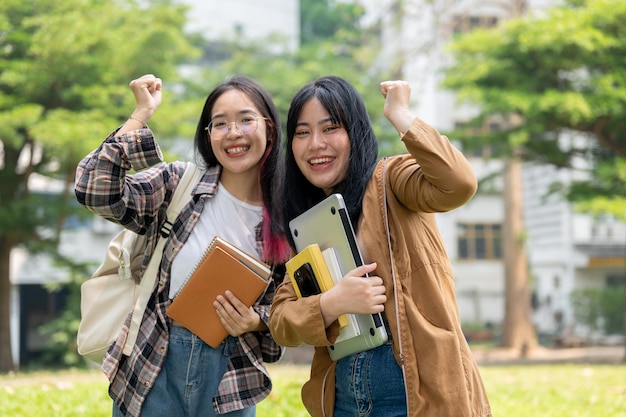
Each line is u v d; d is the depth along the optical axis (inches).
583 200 544.4
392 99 92.0
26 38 483.8
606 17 513.0
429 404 87.4
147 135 104.5
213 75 661.9
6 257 550.3
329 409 100.2
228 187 115.6
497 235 1035.9
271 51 807.7
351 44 851.4
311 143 100.3
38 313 797.2
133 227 110.1
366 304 90.2
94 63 497.4
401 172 94.0
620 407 217.5
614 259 879.1
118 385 109.9
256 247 113.6
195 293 106.8
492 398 238.4
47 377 333.7
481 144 600.1
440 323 90.6
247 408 112.4
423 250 93.6
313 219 101.0
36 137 456.1
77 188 104.3
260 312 112.0
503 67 550.9
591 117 508.1
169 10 546.3
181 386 108.8
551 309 906.1
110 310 112.0
